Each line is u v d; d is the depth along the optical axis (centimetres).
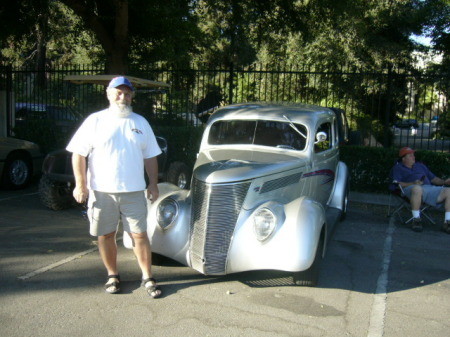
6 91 1195
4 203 800
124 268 502
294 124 576
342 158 944
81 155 400
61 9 1555
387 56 1975
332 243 622
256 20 1284
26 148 935
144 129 415
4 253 542
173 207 477
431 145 1906
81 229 653
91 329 366
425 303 432
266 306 416
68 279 468
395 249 602
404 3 1942
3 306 403
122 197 407
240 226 449
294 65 1958
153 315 393
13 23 1077
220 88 1234
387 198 901
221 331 368
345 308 415
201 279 477
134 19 1211
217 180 449
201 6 1445
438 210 833
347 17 1208
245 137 589
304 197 471
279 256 423
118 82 400
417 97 1036
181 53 1627
